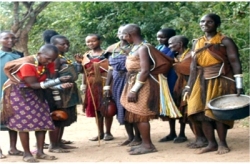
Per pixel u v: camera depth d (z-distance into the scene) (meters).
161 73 6.10
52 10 15.71
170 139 7.05
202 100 5.86
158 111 6.03
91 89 7.11
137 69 6.02
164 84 6.11
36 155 5.97
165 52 6.72
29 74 5.58
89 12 13.73
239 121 8.61
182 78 6.52
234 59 5.76
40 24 15.46
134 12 12.87
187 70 6.35
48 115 5.84
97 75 7.08
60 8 15.66
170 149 6.34
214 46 5.80
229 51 5.77
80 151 6.50
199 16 11.22
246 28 10.05
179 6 12.27
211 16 5.83
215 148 6.02
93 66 7.09
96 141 7.32
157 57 6.04
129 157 5.95
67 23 15.25
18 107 5.70
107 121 7.34
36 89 5.74
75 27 14.64
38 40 15.24
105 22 13.25
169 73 6.64
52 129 5.85
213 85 5.84
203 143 6.32
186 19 11.35
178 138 6.87
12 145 6.27
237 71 5.76
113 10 13.18
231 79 5.86
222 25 10.14
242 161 5.43
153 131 8.02
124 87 6.16
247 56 10.74
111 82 6.87
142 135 6.10
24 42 11.86
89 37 7.22
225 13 10.40
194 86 5.91
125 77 6.45
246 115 5.46
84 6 13.52
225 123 5.81
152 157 5.87
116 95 6.53
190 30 10.82
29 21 11.96
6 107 5.73
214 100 5.72
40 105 5.77
